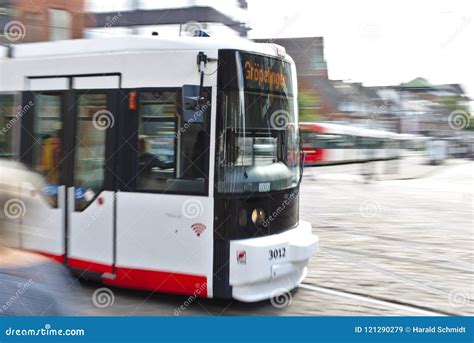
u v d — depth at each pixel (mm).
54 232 7172
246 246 6387
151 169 6652
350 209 14734
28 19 16656
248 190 6562
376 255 9641
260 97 6777
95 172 6953
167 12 13195
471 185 20797
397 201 16297
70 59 7152
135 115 6715
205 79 6422
